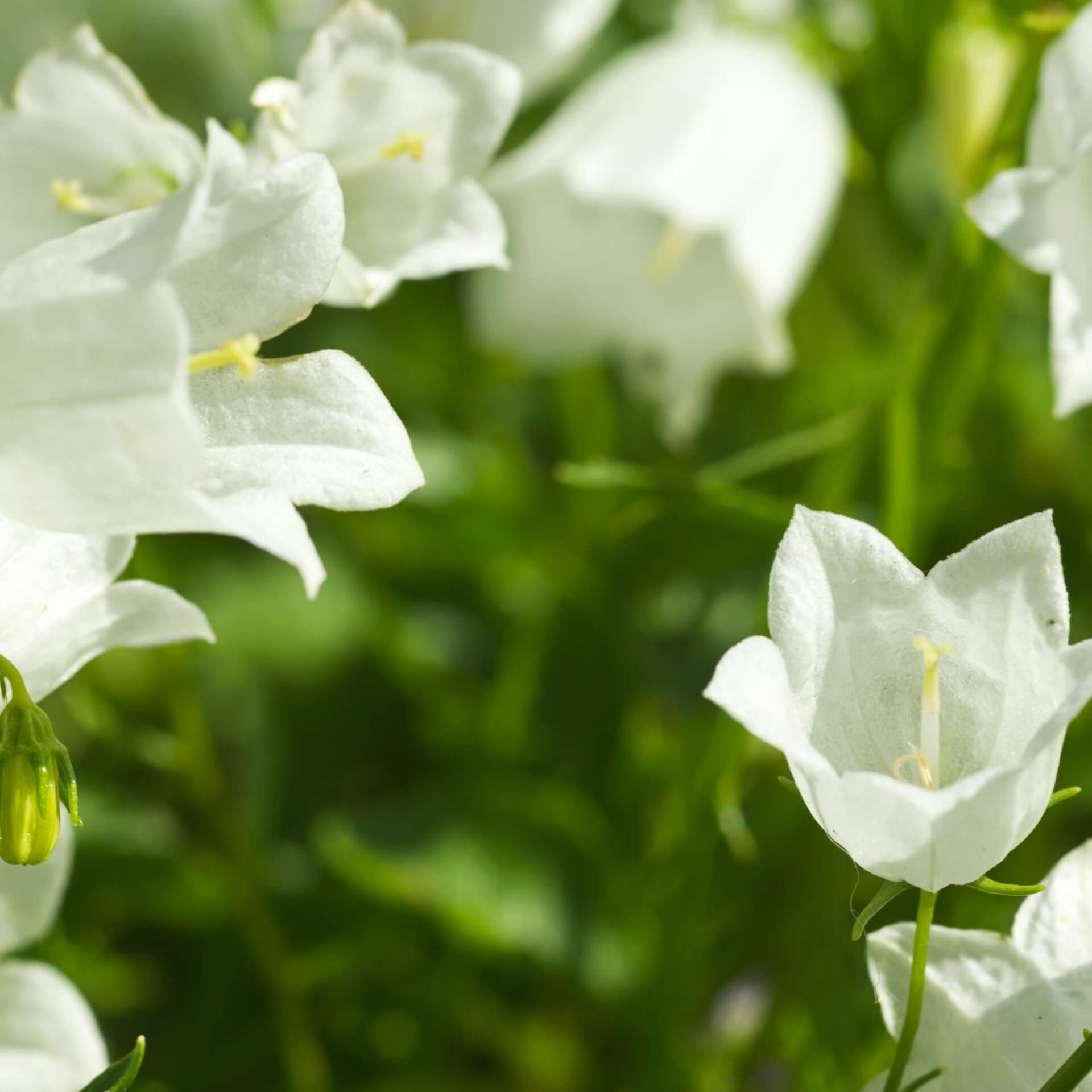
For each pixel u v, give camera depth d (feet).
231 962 2.29
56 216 1.96
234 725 2.57
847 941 2.11
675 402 2.68
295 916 2.31
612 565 2.57
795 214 2.38
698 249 2.70
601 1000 2.27
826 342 2.90
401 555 2.66
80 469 1.75
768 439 2.76
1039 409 2.72
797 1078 2.09
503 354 2.72
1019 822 1.76
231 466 1.79
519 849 2.27
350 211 1.98
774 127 2.37
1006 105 2.09
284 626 2.64
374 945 2.30
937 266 2.14
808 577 1.80
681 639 2.60
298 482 1.79
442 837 2.25
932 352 2.14
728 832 2.10
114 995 2.29
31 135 1.95
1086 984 1.82
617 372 2.76
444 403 2.75
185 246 1.78
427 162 1.97
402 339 2.80
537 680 2.55
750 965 2.21
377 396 1.80
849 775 1.75
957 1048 1.83
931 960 1.83
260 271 1.79
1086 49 2.03
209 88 2.72
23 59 2.50
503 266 1.97
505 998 2.33
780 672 1.77
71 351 1.73
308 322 2.75
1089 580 2.52
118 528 1.77
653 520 2.51
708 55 2.42
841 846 1.77
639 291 2.70
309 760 2.57
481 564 2.64
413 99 1.96
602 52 2.92
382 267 1.97
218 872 2.25
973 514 2.61
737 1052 2.19
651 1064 2.17
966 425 2.64
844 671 1.81
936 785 1.80
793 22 2.50
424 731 2.57
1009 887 1.77
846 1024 2.09
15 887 1.91
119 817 2.30
